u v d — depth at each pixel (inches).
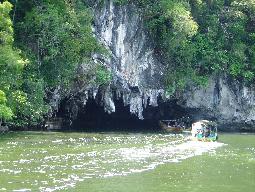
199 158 1492.4
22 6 2313.0
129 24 2519.7
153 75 2618.1
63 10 2284.7
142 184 1077.8
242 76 2824.8
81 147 1611.7
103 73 2380.7
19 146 1569.9
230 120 2832.2
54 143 1695.4
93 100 2529.5
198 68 2748.5
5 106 1851.6
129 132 2357.3
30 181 1045.8
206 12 2829.7
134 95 2581.2
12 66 1908.2
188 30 2524.6
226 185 1104.8
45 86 2262.6
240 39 2871.6
